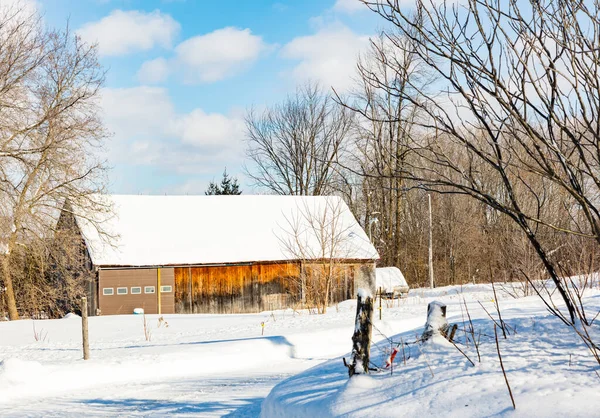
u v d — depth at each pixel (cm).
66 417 935
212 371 1368
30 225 2756
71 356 1478
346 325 1839
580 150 419
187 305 3222
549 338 642
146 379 1278
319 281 2750
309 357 1527
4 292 3192
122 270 3109
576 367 523
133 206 3597
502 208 455
